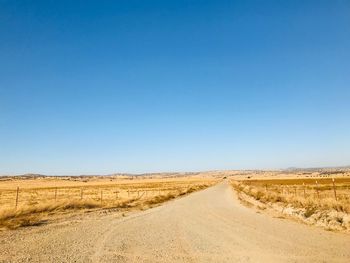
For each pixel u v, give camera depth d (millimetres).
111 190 99375
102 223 21266
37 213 25938
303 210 25000
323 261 10906
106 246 13469
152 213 28562
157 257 11648
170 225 20438
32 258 11047
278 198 35625
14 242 13922
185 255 11984
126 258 11406
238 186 94312
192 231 17859
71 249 12688
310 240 14781
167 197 51469
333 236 15844
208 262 10914
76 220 22609
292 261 10922
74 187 133125
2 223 19719
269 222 21422
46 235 15977
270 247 13273
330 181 127062
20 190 105812
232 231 17688
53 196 68000
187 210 30844
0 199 57750
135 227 19531
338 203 23641
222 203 39094
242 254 12078
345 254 11922
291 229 18234
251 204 36750
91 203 33969
